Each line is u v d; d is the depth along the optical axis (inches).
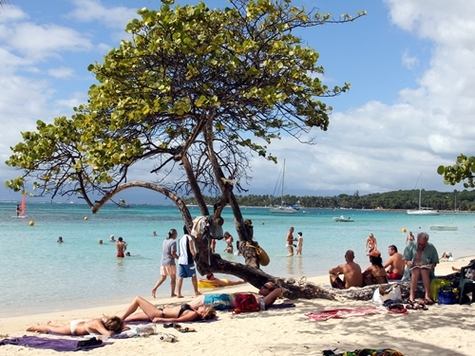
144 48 343.3
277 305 407.8
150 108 331.9
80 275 664.4
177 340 309.0
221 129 450.6
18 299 514.3
